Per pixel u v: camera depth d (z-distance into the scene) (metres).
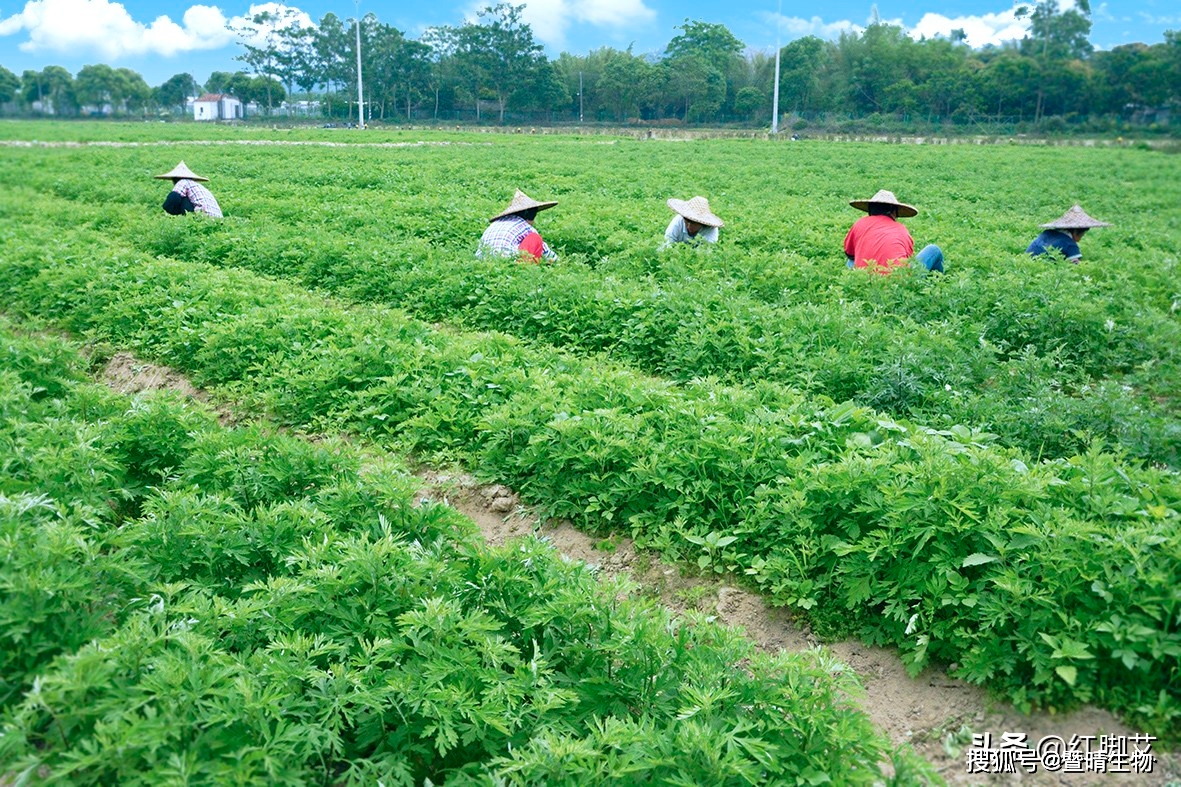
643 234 16.17
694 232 14.04
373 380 8.05
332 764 3.70
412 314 11.55
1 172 28.73
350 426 7.64
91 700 3.36
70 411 6.96
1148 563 4.27
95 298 11.05
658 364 9.59
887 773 4.00
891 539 4.86
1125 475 5.10
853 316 9.52
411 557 4.38
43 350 8.62
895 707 4.48
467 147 50.16
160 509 4.75
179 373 9.51
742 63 121.81
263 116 124.44
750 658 4.20
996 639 4.41
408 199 20.95
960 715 4.36
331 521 4.99
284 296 10.91
